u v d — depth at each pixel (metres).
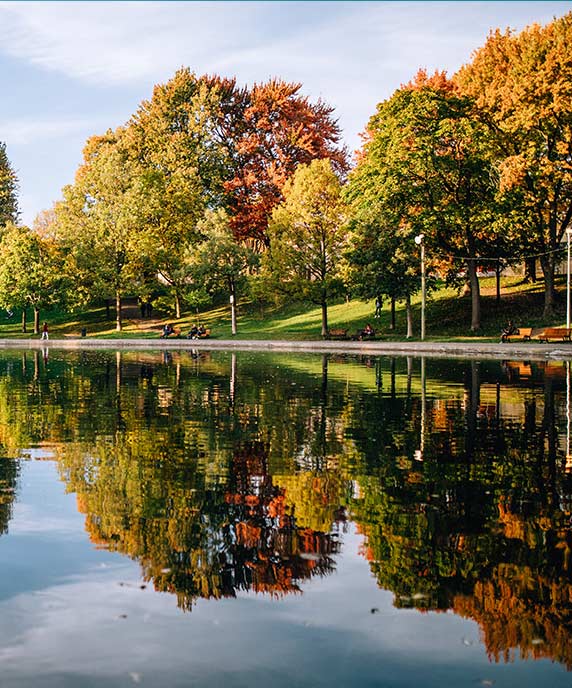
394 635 4.45
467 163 45.09
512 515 6.99
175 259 66.38
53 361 33.34
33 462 9.56
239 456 9.97
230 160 72.38
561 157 43.16
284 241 51.97
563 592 5.09
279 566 5.60
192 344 48.88
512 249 46.75
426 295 49.78
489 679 3.93
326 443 11.01
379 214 46.06
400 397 17.09
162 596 5.04
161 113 74.38
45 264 67.25
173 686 3.84
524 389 18.70
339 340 49.31
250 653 4.21
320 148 71.06
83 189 71.06
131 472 8.95
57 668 4.04
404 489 8.02
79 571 5.50
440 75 56.50
